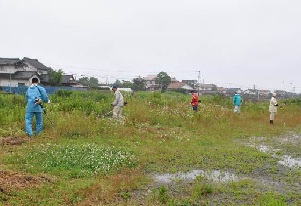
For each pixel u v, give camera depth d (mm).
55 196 7426
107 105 21984
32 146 11875
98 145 12547
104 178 8930
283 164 11516
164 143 13781
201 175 9555
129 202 7320
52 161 9977
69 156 10438
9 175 8391
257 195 8078
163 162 10883
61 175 8938
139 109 20969
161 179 9172
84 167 9742
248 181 9148
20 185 7844
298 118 25641
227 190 8352
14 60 74562
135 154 11625
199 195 7895
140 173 9422
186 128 18188
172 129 17484
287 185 9125
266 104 36344
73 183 8328
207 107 26406
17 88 57031
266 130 19281
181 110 23344
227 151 12836
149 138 14562
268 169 10672
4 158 10219
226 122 21031
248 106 32000
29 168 9281
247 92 91312
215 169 10422
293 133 18953
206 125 19391
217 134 17016
